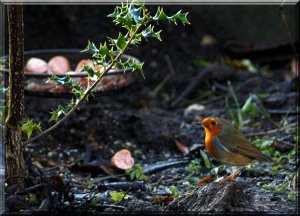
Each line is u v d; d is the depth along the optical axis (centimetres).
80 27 1438
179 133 1087
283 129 1082
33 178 730
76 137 1058
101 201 743
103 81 934
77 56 1131
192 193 709
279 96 1237
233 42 1490
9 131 699
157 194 812
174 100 1312
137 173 898
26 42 1402
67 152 1014
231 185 699
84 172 938
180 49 1481
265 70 1442
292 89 1294
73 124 1080
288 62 1458
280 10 1076
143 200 777
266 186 806
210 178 802
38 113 1121
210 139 792
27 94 930
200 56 1480
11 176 708
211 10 1520
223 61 1462
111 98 1284
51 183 732
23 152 737
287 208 717
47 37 1419
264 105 1218
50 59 1127
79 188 832
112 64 677
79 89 698
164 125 1119
